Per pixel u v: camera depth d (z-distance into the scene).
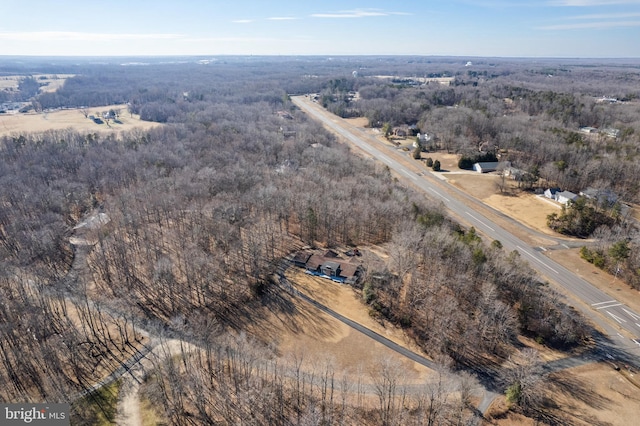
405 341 91.19
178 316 95.94
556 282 114.94
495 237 140.12
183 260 111.50
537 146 196.75
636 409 75.94
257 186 150.62
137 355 85.50
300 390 77.19
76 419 71.00
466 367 84.50
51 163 178.25
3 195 142.50
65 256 119.81
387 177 175.75
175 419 71.19
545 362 86.56
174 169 173.50
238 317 97.19
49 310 92.69
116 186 162.25
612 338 94.75
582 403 76.94
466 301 98.94
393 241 119.19
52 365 80.12
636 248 118.25
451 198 172.12
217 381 78.31
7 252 115.50
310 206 131.38
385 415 71.69
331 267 112.12
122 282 107.19
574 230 142.00
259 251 115.88
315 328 94.31
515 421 72.81
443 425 70.62
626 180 164.75
